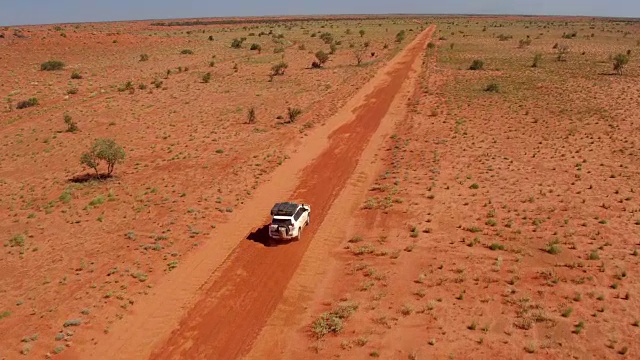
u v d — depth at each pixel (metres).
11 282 22.52
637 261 22.02
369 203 30.06
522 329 17.80
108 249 25.42
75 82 73.31
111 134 49.28
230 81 75.00
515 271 21.61
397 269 22.50
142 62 92.38
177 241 26.25
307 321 19.39
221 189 33.53
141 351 17.97
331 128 48.78
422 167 36.31
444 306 19.45
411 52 98.88
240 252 25.03
